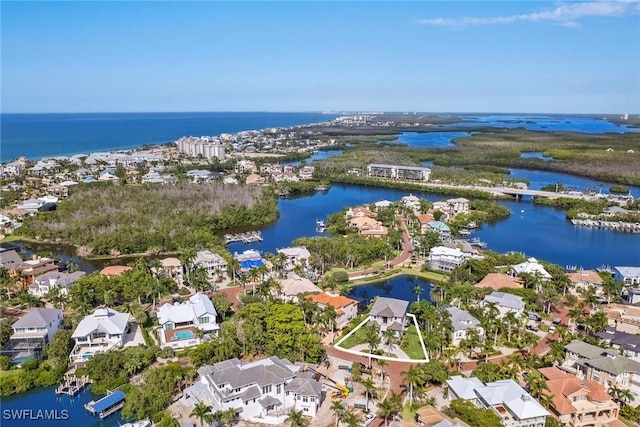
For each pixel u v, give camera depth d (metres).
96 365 117.31
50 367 121.06
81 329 131.12
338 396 110.94
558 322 152.00
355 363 118.12
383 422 101.44
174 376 112.44
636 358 123.69
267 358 117.69
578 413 99.62
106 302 155.38
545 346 136.00
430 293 173.88
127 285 162.50
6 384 113.38
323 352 128.00
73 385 115.31
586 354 118.31
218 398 102.81
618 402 106.50
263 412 103.00
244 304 159.88
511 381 105.88
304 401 104.75
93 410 104.12
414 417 101.50
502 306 152.50
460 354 130.62
